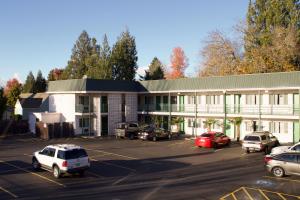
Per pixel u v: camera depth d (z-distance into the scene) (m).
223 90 41.53
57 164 22.94
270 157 23.47
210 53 63.12
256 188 20.19
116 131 45.62
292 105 36.81
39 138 45.62
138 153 33.25
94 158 30.58
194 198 18.31
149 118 51.25
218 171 25.00
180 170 25.47
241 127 42.16
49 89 51.16
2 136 48.34
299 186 20.56
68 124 46.91
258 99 40.69
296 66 54.94
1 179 22.81
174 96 49.31
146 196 18.70
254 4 59.94
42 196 18.88
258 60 55.47
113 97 49.00
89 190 20.02
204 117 45.34
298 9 55.03
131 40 76.31
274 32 55.16
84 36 90.94
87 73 77.00
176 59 85.56
